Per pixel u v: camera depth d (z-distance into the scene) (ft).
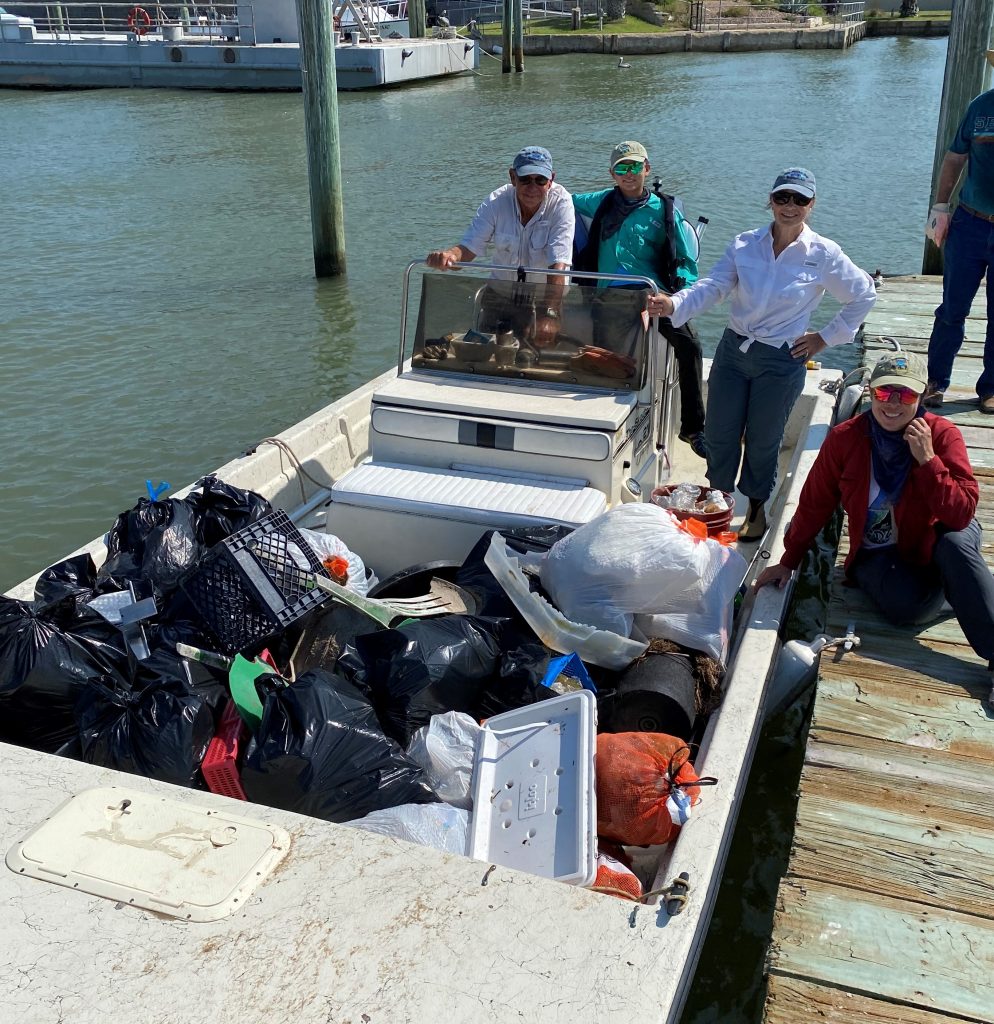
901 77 112.37
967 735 12.47
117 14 143.54
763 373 16.60
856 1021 9.07
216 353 35.91
